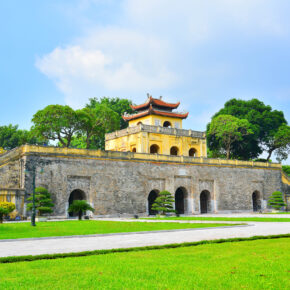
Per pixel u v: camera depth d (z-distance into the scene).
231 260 13.85
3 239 21.27
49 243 19.73
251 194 68.38
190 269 12.21
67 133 63.84
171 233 24.72
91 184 51.44
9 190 43.97
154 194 60.75
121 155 54.84
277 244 18.34
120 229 27.83
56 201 47.94
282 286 10.05
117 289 9.81
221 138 80.50
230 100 89.38
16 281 10.63
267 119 82.88
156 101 68.88
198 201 61.69
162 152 63.91
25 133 86.25
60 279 10.88
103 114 73.31
